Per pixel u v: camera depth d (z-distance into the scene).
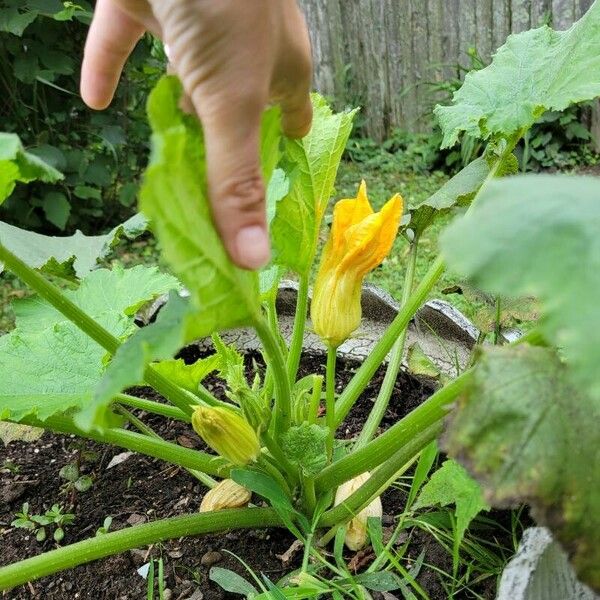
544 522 0.20
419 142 1.22
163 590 0.33
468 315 0.62
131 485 0.42
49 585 0.36
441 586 0.33
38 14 0.78
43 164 0.23
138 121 0.91
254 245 0.20
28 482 0.43
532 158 1.13
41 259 0.43
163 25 0.20
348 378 0.49
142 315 0.51
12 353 0.34
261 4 0.19
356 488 0.36
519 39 0.40
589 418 0.21
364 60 1.32
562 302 0.15
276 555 0.36
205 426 0.29
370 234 0.30
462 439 0.21
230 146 0.20
